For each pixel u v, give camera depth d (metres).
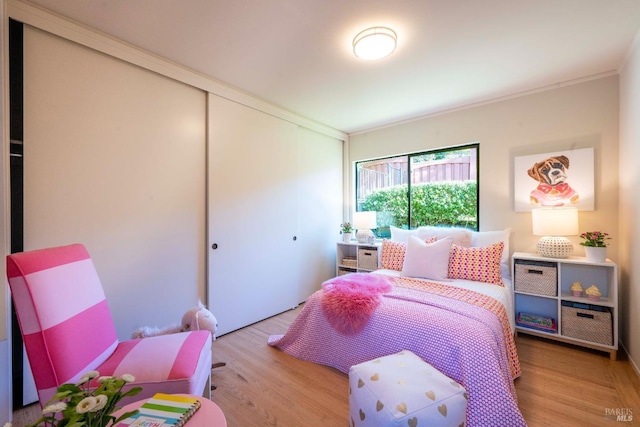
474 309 1.73
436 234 3.03
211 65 2.29
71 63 1.78
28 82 1.62
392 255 3.00
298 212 3.48
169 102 2.27
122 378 0.80
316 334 2.12
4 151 1.49
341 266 3.89
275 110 3.12
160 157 2.22
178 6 1.63
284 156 3.27
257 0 1.58
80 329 1.25
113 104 1.97
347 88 2.72
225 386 1.82
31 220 1.63
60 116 1.74
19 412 1.56
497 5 1.63
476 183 3.19
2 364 1.45
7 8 1.53
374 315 1.81
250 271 2.88
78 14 1.69
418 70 2.38
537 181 2.74
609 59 2.23
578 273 2.54
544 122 2.73
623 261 2.29
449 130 3.30
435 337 1.54
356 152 4.16
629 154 2.12
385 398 1.16
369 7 1.64
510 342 1.85
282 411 1.58
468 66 2.32
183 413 0.92
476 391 1.33
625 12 1.68
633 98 2.03
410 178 3.71
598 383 1.80
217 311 2.57
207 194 2.52
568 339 2.30
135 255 2.08
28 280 1.12
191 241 2.43
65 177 1.76
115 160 1.97
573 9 1.66
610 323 2.13
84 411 0.66
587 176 2.52
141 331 1.80
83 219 1.83
